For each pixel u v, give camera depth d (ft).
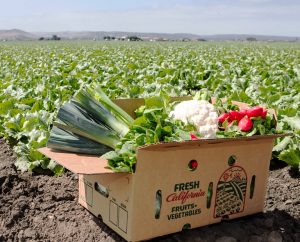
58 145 3.69
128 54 29.22
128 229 3.40
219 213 3.78
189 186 3.54
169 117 4.00
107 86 9.68
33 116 6.29
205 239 3.68
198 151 3.50
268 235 3.81
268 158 3.98
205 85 11.33
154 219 3.44
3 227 3.97
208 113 4.08
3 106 7.45
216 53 33.42
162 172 3.38
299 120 5.52
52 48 46.39
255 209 4.02
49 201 4.43
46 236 3.86
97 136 3.71
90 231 3.86
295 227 4.07
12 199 4.36
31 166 5.14
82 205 4.17
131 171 3.26
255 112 3.97
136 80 11.44
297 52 38.52
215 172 3.65
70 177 5.04
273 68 15.87
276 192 4.72
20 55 30.60
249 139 3.66
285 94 8.44
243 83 10.23
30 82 10.94
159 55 27.48
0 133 6.85
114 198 3.54
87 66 15.43
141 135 3.43
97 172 3.16
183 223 3.60
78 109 3.81
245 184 3.87
